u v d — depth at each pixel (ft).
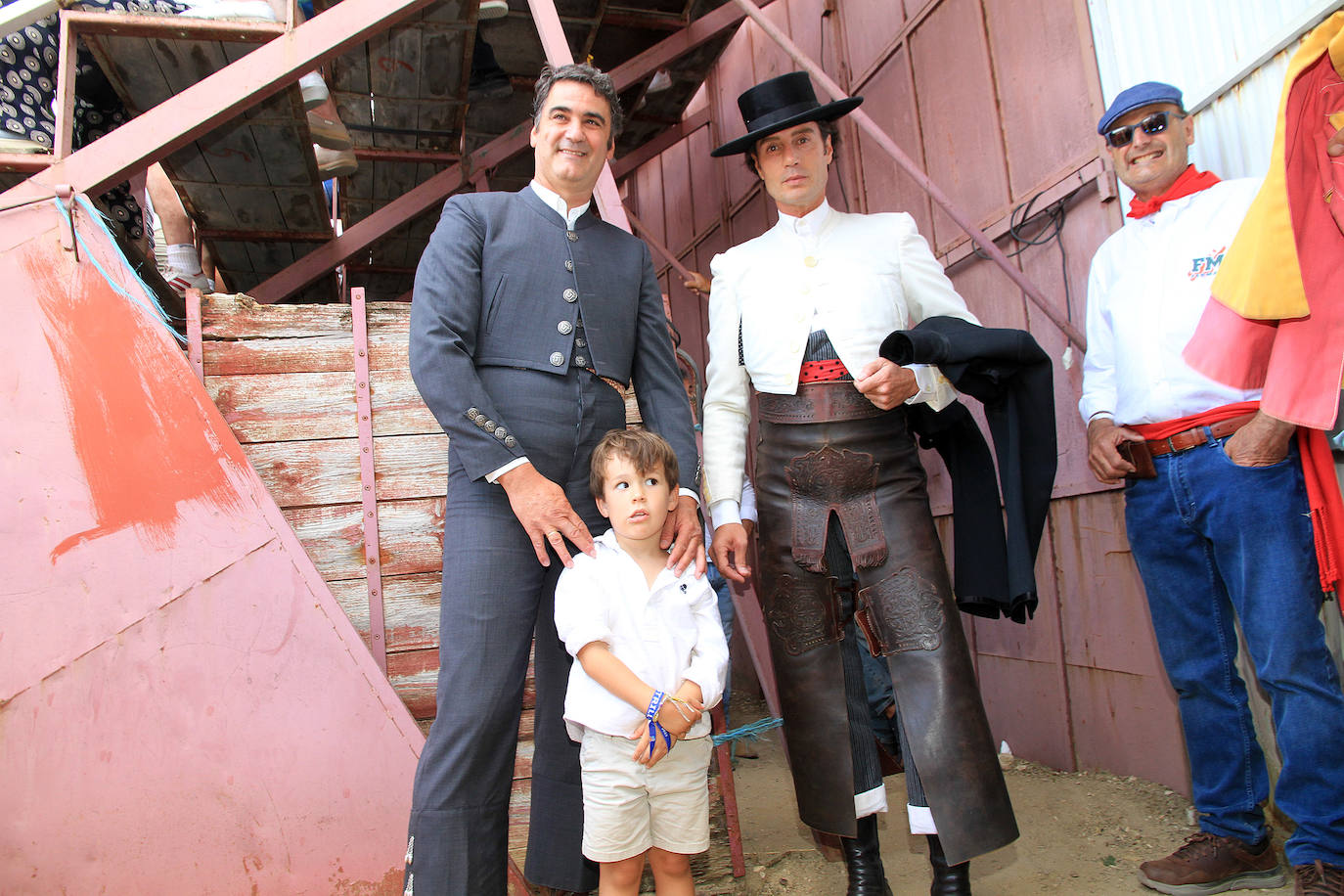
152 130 7.17
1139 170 7.71
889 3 14.56
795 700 6.79
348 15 7.68
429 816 5.25
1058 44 10.60
